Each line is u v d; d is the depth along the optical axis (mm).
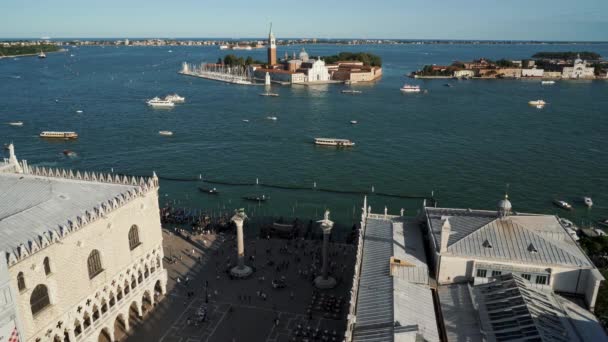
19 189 87688
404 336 58844
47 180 91125
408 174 196125
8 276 62031
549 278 69438
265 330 89938
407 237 85000
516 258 70625
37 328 69375
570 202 166875
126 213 87812
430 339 60781
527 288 66938
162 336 88375
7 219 74125
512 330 59625
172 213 149000
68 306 75250
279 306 97562
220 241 127750
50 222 76688
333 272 110875
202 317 93312
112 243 84438
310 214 156250
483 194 174125
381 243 83125
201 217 147875
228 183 185750
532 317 59844
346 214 156375
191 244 125375
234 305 97875
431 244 80000
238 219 106250
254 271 111312
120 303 87750
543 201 167875
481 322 63188
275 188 180875
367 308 66750
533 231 75312
